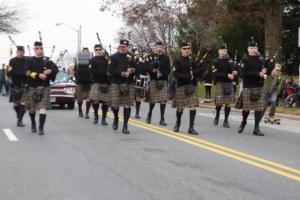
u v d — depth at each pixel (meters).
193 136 11.69
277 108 20.33
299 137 12.25
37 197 6.37
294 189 6.85
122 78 12.22
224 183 7.12
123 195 6.46
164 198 6.34
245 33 40.91
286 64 43.34
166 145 10.27
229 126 14.22
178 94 12.18
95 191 6.64
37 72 11.77
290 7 39.81
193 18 42.84
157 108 20.83
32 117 12.20
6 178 7.34
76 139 11.07
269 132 13.12
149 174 7.62
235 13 27.84
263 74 12.00
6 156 8.97
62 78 20.61
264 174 7.72
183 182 7.14
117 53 12.26
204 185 6.99
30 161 8.53
